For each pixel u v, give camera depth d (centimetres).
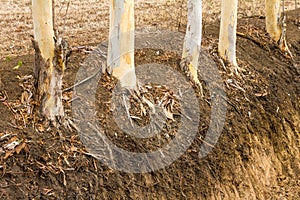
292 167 870
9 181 706
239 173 807
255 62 941
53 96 739
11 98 759
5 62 830
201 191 769
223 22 891
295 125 900
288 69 960
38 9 716
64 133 740
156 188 747
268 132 866
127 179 739
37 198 705
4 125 732
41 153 723
